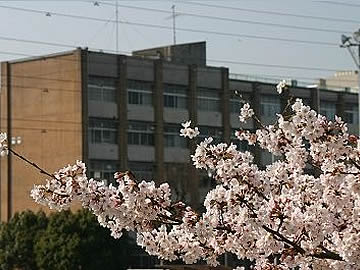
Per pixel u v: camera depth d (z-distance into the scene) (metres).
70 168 10.99
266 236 10.73
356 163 11.10
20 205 75.75
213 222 10.84
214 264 11.22
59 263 58.56
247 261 13.84
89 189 10.85
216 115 79.75
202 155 11.39
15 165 76.69
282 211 10.83
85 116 72.00
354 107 87.38
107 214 10.84
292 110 11.39
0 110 78.12
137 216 10.84
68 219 59.09
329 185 11.08
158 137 76.31
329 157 11.17
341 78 98.56
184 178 73.25
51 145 74.31
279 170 11.70
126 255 59.53
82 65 72.25
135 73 75.75
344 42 46.06
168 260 12.16
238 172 10.98
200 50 84.69
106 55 74.00
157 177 75.31
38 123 75.31
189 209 11.04
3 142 11.52
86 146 71.88
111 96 74.31
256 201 10.91
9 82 77.31
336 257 10.97
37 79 75.62
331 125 11.03
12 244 61.03
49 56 74.62
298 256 10.90
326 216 10.88
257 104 79.50
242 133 12.37
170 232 11.26
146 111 76.19
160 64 77.31
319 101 82.25
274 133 11.92
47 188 10.90
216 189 10.89
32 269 60.81
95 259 58.31
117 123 74.31
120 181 10.87
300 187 11.49
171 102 78.00
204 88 79.62
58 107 74.00
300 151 11.73
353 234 10.54
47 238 59.19
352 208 11.05
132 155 74.75
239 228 10.90
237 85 80.25
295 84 79.44
